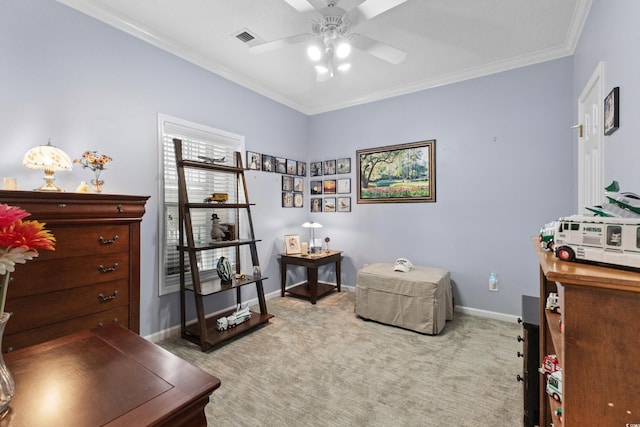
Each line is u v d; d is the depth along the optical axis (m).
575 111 2.63
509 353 2.38
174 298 2.76
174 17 2.35
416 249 3.62
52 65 2.02
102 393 0.78
